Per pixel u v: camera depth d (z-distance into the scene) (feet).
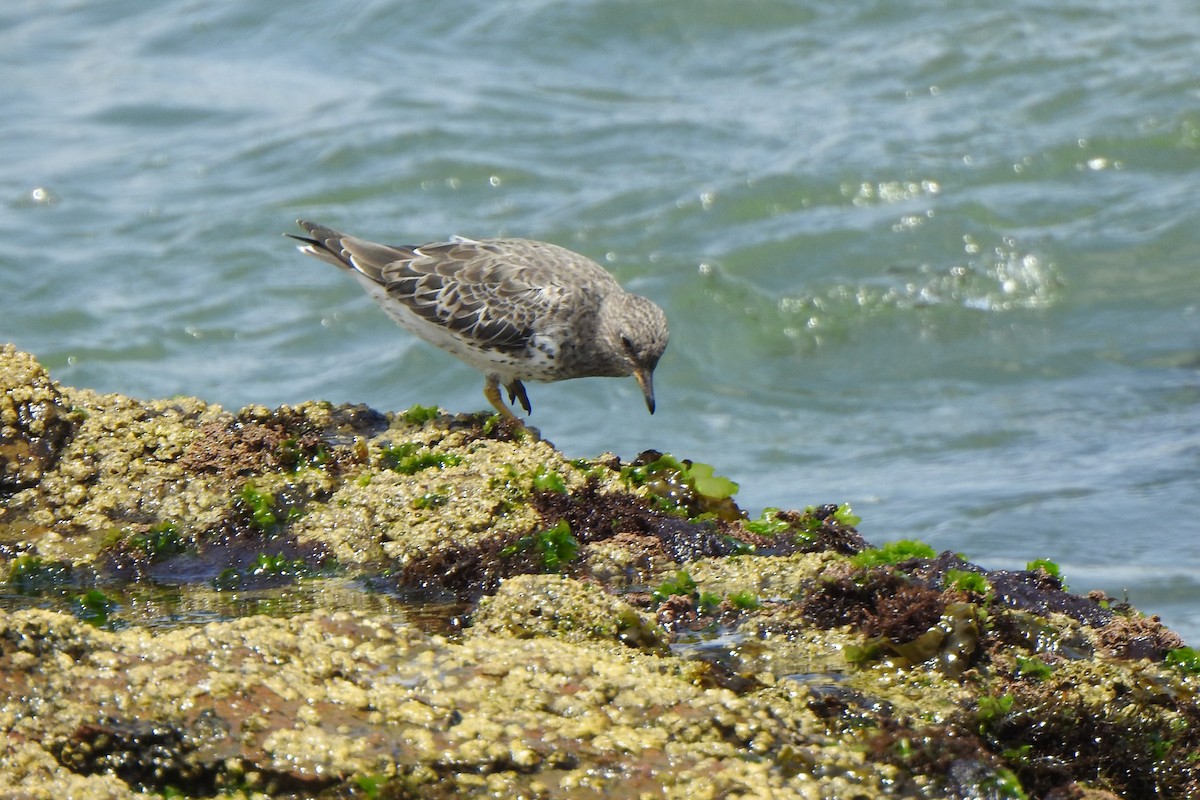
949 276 65.10
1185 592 40.16
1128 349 60.75
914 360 60.95
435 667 22.02
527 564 27.30
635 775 20.30
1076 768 22.52
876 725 21.99
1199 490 47.75
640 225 67.00
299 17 86.53
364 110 75.72
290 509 29.43
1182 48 81.56
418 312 37.24
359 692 21.39
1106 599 27.40
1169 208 68.85
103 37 86.22
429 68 80.59
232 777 20.35
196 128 75.25
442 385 58.39
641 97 78.13
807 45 83.10
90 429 30.78
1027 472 50.62
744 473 52.19
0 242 64.64
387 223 66.28
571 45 82.58
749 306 63.21
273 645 22.12
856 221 67.77
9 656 21.49
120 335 59.67
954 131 74.49
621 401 58.75
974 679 23.48
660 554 27.68
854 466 52.39
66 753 20.62
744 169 70.90
